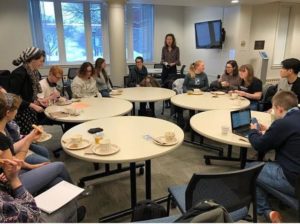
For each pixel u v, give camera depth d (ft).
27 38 20.90
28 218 3.85
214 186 4.15
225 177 4.06
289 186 5.60
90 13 22.59
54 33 21.84
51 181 5.64
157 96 12.14
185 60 26.71
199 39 22.98
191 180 3.93
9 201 3.90
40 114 10.00
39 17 21.06
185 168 9.53
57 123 10.41
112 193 7.94
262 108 11.65
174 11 25.26
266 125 7.40
